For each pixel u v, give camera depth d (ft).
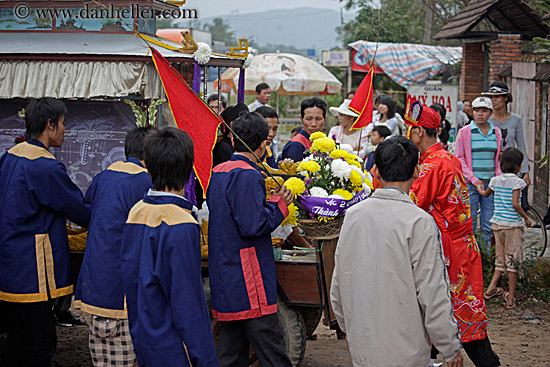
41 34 16.96
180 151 10.54
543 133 35.53
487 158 24.91
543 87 35.58
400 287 10.44
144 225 10.60
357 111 18.85
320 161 15.07
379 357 10.46
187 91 13.87
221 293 13.38
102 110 17.01
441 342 10.35
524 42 46.14
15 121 17.07
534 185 37.22
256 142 13.82
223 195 13.32
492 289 23.09
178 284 9.90
